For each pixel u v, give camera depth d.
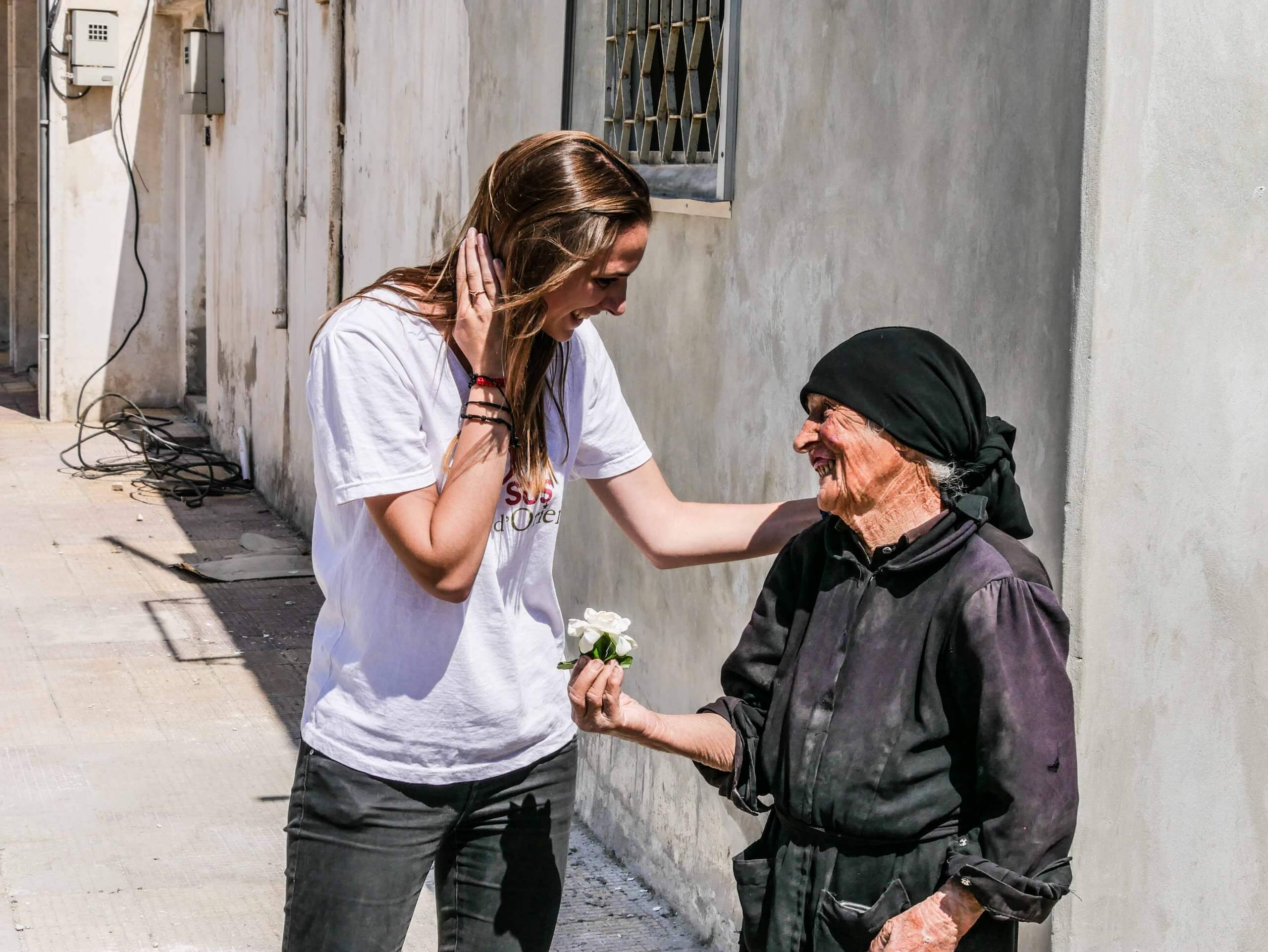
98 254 12.86
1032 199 2.46
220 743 5.33
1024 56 2.47
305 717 2.30
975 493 2.01
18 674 6.05
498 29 5.19
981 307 2.60
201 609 7.16
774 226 3.38
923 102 2.77
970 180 2.62
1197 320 2.44
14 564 7.93
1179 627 2.51
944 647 1.95
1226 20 2.40
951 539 1.97
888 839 1.97
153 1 12.67
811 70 3.20
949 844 1.96
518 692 2.27
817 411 2.08
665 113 4.01
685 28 3.84
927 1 2.75
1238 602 2.56
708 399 3.74
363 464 2.10
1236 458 2.52
